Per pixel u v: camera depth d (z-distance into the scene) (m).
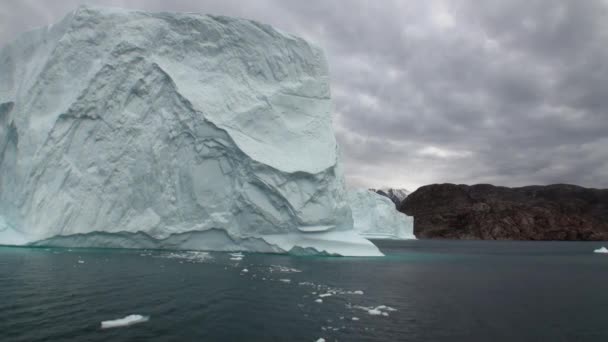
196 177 33.03
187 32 35.22
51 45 35.00
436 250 66.25
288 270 24.73
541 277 28.97
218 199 33.31
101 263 24.08
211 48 35.59
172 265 24.47
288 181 33.31
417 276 26.38
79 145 31.67
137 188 32.16
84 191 31.09
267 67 36.81
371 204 95.69
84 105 31.64
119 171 31.91
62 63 33.09
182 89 33.41
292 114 36.78
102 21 33.75
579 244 117.56
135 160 32.22
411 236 104.44
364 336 12.31
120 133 32.28
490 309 16.84
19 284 17.17
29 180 30.47
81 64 33.31
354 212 94.12
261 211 32.94
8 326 11.74
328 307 15.69
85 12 33.69
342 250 35.19
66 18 34.81
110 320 12.66
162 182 32.56
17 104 32.81
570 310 17.12
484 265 38.31
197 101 33.31
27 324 11.98
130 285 17.95
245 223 33.47
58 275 19.48
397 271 28.05
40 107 32.47
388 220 95.94
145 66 33.44
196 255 30.55
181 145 33.22
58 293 15.87
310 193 33.75
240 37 36.22
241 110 34.50
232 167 33.47
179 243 33.31
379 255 36.94
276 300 16.47
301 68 37.97
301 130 36.38
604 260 48.81
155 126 32.97
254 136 34.69
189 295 16.56
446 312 15.94
